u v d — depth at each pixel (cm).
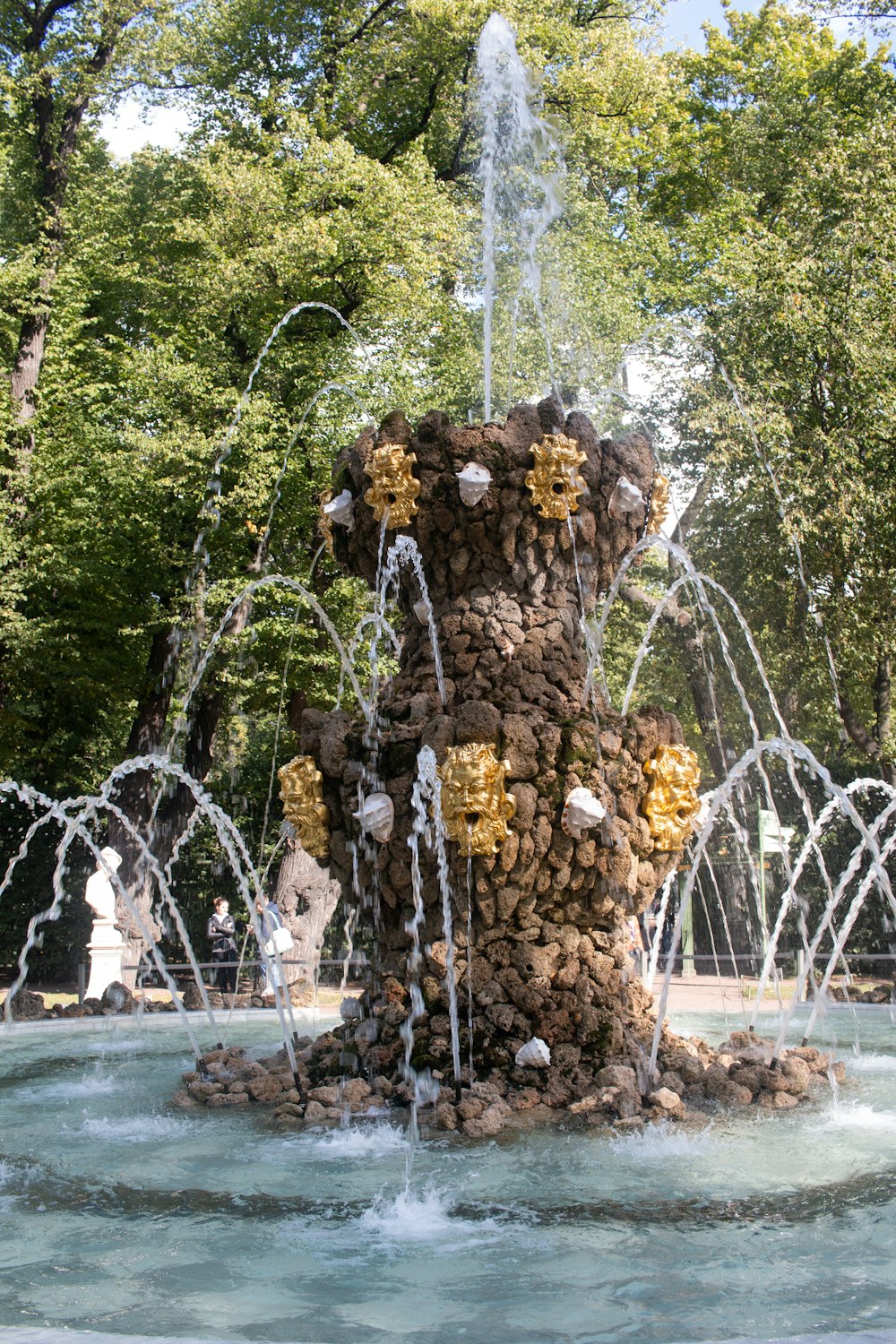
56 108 2150
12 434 1952
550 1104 630
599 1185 489
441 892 668
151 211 2180
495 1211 455
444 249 2153
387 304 1977
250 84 2358
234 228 1903
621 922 703
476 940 673
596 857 666
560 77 2239
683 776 702
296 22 2300
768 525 1928
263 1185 500
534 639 732
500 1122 596
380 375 1894
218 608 1903
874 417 1834
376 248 1922
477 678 720
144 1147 580
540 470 723
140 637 2005
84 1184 508
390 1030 681
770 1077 663
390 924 703
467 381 1983
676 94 2819
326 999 1527
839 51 2784
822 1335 297
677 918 729
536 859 662
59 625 1955
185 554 1873
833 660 1975
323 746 713
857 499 1822
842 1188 480
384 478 730
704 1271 383
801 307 1941
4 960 2139
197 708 2080
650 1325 334
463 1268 390
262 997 1390
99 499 1888
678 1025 1123
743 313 1991
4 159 2059
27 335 2002
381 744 693
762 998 1435
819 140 2348
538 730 671
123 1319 343
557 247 2116
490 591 740
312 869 1919
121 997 1358
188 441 1778
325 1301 359
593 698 735
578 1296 361
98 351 2142
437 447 726
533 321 2027
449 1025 663
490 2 2112
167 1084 795
